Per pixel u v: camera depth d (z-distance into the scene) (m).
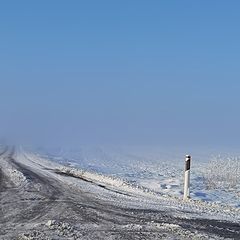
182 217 12.77
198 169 30.61
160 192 18.36
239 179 22.16
